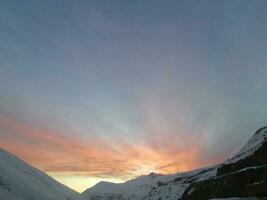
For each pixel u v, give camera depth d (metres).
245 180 86.12
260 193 69.56
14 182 92.44
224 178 96.88
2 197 64.06
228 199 74.44
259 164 100.69
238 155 127.81
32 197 88.12
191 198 108.69
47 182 148.00
